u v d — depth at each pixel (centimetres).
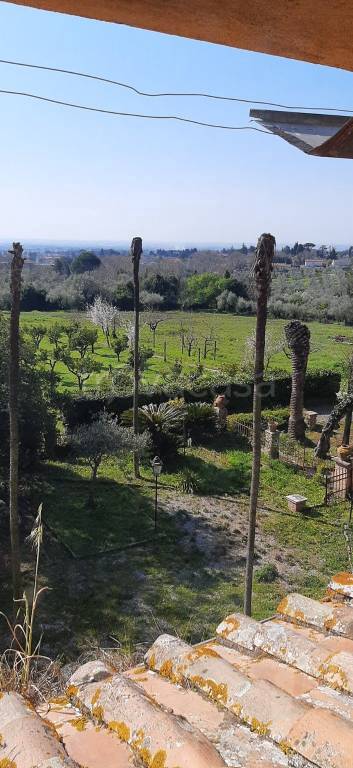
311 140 165
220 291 6034
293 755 163
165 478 1706
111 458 1574
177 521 1438
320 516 1505
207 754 158
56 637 973
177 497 1584
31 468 1661
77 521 1409
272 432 1888
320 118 185
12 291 887
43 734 166
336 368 3178
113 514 1456
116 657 329
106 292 5875
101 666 226
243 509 1530
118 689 195
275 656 238
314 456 1923
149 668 235
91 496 1480
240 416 2206
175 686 216
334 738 161
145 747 165
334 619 267
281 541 1367
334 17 104
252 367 2964
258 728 178
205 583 1175
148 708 182
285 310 4925
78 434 1495
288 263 7850
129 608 1073
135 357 1731
